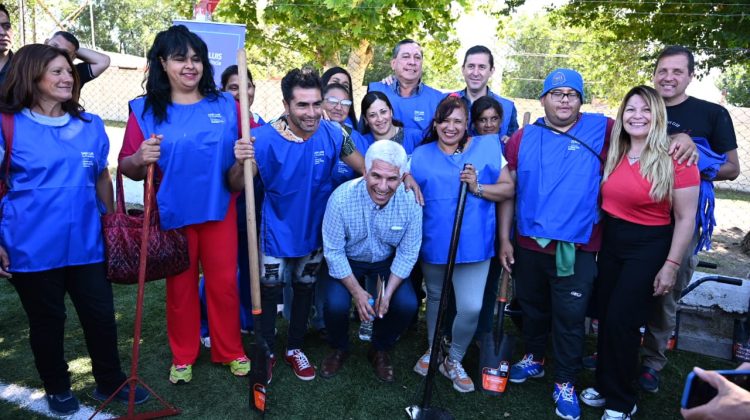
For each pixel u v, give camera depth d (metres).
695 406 1.37
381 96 3.30
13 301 4.01
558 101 2.70
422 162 2.91
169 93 2.68
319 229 3.03
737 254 6.25
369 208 2.82
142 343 3.44
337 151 2.96
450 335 3.45
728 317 3.83
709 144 3.05
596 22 6.58
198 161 2.69
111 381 2.76
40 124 2.38
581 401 3.00
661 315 3.06
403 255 2.92
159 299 4.11
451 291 3.34
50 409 2.71
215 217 2.78
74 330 3.55
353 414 2.83
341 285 3.06
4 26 3.36
